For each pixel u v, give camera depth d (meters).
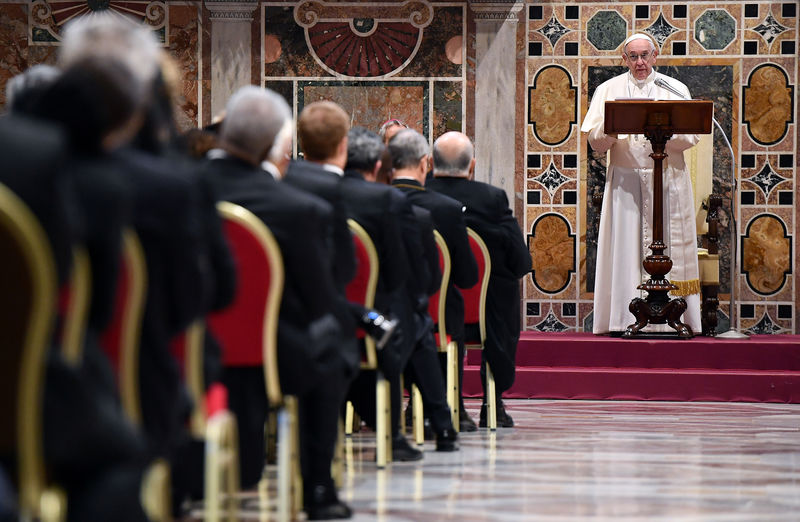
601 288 36.09
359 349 16.52
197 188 10.18
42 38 42.19
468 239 21.88
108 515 7.73
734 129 42.06
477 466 19.56
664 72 42.25
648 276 35.88
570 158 42.50
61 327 7.82
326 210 13.23
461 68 42.72
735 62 42.03
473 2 42.47
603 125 34.28
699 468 19.77
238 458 12.91
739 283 42.09
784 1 41.81
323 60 42.84
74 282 7.73
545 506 15.85
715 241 37.25
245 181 12.94
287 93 42.84
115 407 8.07
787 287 41.94
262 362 12.55
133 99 8.58
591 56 42.31
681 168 35.97
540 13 42.44
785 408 30.59
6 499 7.07
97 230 8.16
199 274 9.85
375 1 42.72
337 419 14.45
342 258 14.89
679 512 15.52
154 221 9.58
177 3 42.62
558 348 33.41
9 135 7.45
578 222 42.53
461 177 24.50
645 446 22.62
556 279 42.66
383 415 18.92
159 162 9.89
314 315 13.16
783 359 32.62
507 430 25.09
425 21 42.69
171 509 13.13
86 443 7.62
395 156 21.75
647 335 34.69
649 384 32.12
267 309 12.40
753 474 19.11
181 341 10.64
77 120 8.27
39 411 7.47
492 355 24.59
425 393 21.34
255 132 12.98
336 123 16.05
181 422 9.95
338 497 15.16
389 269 17.45
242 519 14.66
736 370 32.56
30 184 7.31
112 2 42.50
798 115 41.88
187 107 42.72
